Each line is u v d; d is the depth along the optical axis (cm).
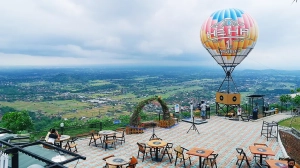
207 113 2475
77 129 1975
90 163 1232
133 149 1459
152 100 1884
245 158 1173
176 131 1883
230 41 2383
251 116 2383
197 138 1698
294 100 2519
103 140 1545
